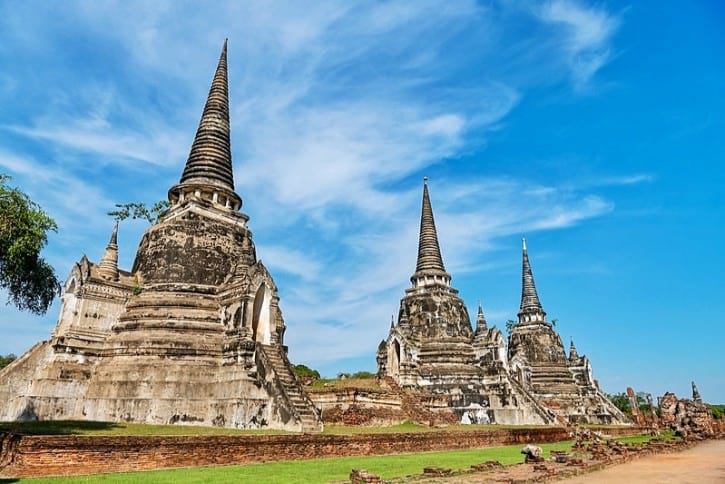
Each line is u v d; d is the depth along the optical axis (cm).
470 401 4319
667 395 6031
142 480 1417
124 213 4103
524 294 6538
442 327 4750
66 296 3088
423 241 5341
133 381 2733
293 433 2155
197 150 3884
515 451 2683
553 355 6094
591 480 1753
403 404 3725
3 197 1873
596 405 6016
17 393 2767
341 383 3978
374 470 1752
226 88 4247
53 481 1382
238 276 3250
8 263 1889
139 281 3291
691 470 2078
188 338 2914
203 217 3475
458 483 1493
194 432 2186
